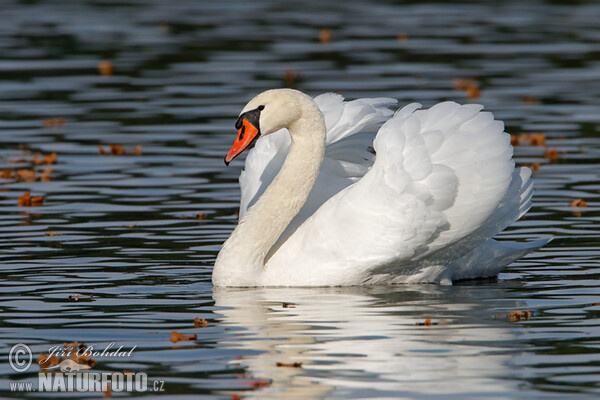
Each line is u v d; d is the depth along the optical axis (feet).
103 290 44.27
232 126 87.35
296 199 46.62
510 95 99.86
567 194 64.34
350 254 45.34
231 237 46.32
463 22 154.71
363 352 34.94
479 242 46.73
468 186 44.83
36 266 48.44
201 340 36.65
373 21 157.38
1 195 64.90
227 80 110.11
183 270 48.16
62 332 37.86
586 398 30.50
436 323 38.63
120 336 37.32
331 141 50.24
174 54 128.67
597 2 177.88
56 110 95.86
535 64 118.83
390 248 44.86
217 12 169.17
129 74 115.44
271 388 31.68
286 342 36.24
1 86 108.68
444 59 122.72
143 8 174.81
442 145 44.86
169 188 66.95
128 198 64.13
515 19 157.38
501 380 32.12
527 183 47.57
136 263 49.26
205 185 67.92
